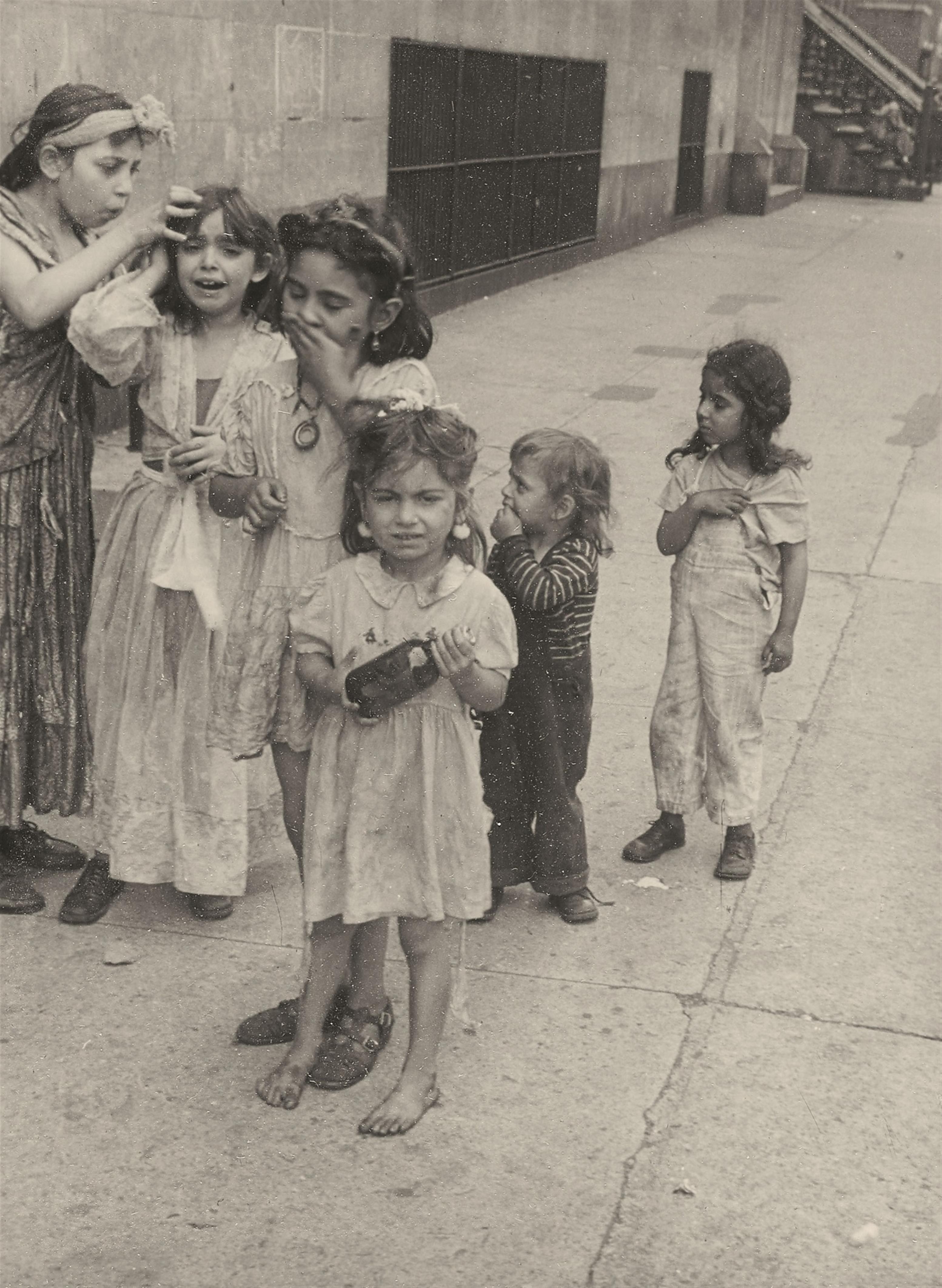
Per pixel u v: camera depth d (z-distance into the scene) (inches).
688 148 887.7
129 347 130.9
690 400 406.9
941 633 244.1
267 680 122.6
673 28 810.2
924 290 650.2
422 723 115.8
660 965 146.4
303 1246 107.3
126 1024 132.7
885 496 323.0
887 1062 131.8
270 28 382.9
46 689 148.2
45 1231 107.7
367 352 117.4
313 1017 125.3
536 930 151.9
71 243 141.6
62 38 293.0
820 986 143.6
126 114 136.9
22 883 152.0
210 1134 118.9
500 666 116.1
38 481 142.9
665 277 671.1
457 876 118.9
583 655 147.6
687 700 163.3
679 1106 124.6
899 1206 114.0
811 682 221.0
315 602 117.6
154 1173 114.1
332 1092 125.1
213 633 138.9
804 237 871.7
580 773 152.3
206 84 353.1
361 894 117.9
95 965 141.6
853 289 645.3
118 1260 105.3
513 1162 117.0
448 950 123.3
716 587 159.2
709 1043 133.6
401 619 115.6
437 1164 116.4
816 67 1198.9
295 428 119.1
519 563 141.9
